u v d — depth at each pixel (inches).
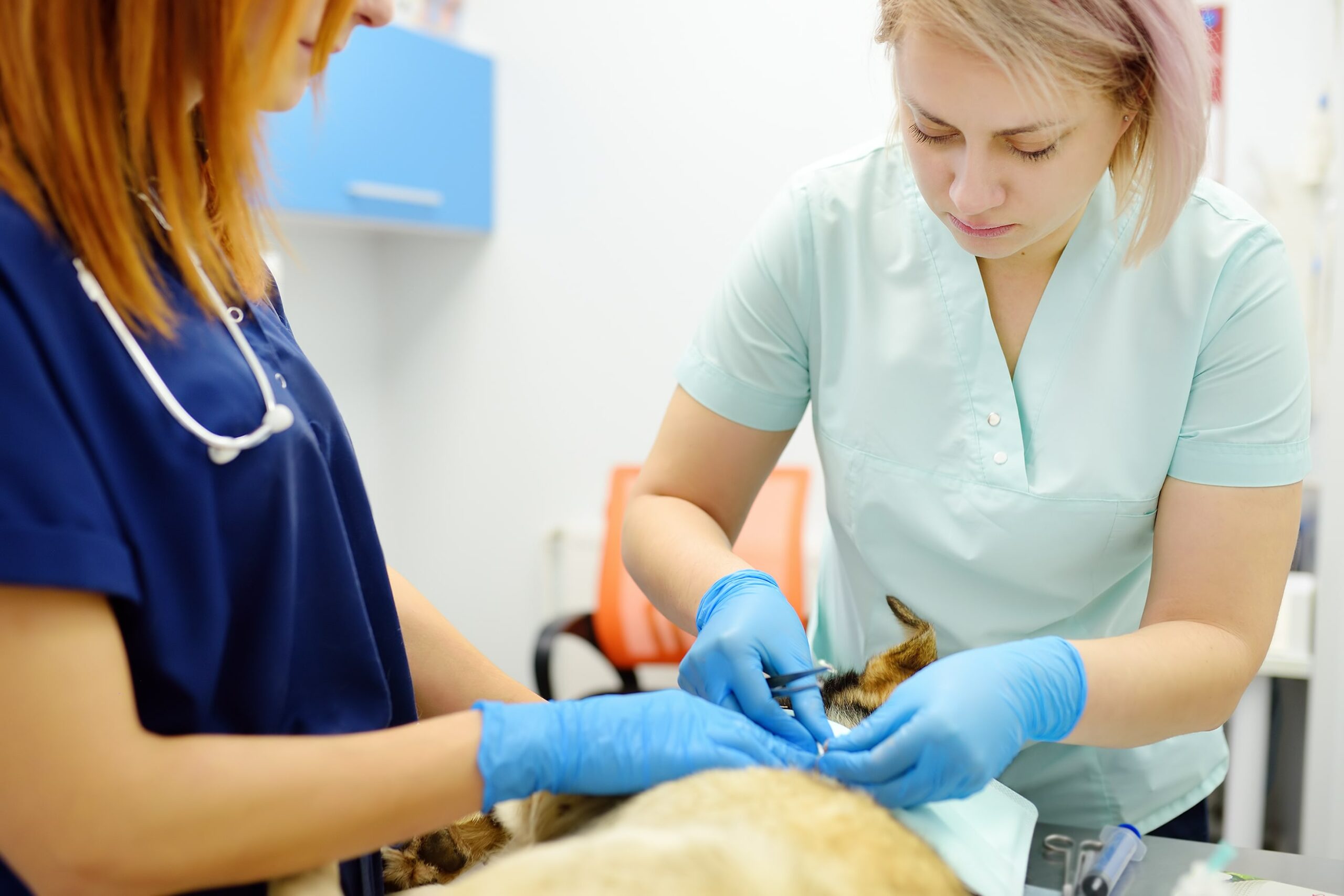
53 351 22.1
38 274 22.3
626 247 109.2
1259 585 35.8
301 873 26.4
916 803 29.1
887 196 41.7
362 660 30.6
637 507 44.9
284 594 27.1
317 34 25.9
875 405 41.3
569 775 26.2
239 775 21.8
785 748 29.6
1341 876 31.0
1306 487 80.1
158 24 23.0
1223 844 32.9
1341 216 74.1
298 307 109.3
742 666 34.0
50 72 22.2
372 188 96.5
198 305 26.6
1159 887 30.4
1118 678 32.9
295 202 89.4
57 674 20.4
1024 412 39.5
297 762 22.5
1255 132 81.0
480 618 122.3
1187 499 37.2
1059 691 31.9
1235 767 78.9
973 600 41.3
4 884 24.1
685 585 40.4
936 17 28.9
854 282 41.8
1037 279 39.4
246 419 26.0
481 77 109.0
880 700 37.4
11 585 20.1
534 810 29.6
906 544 41.8
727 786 24.7
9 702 20.2
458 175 107.5
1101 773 42.1
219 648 25.6
